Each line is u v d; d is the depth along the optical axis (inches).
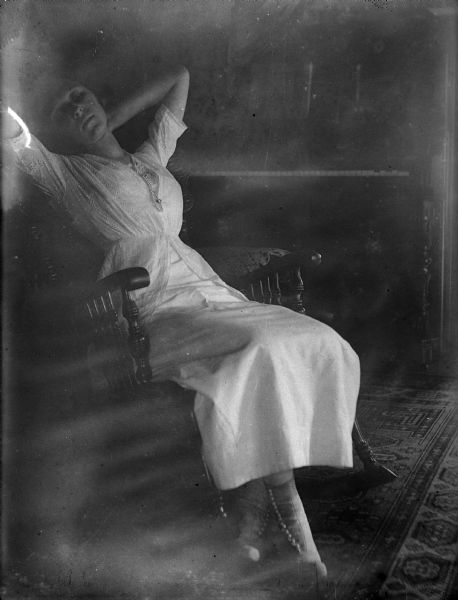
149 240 119.6
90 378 112.7
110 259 118.9
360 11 203.3
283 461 97.0
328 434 103.8
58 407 113.5
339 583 91.5
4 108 109.0
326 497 118.6
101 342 109.9
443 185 211.2
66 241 123.3
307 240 215.2
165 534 107.0
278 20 192.9
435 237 212.7
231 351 102.0
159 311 114.1
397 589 89.2
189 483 113.4
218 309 112.7
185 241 153.4
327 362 104.2
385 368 203.0
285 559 97.0
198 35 175.0
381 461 133.5
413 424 155.4
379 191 212.1
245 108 201.5
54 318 114.8
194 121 198.1
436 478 124.9
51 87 122.1
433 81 205.2
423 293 211.3
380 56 205.9
